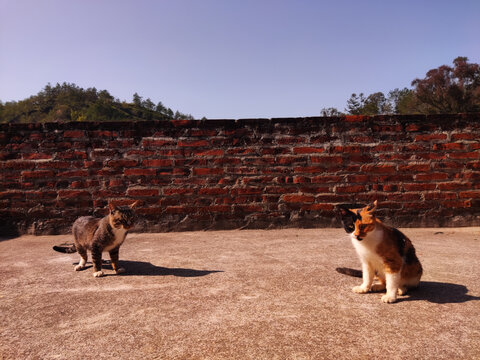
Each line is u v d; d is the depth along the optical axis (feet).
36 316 7.94
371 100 163.84
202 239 16.99
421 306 8.22
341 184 18.90
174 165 18.86
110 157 18.67
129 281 10.57
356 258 12.98
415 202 18.79
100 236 11.03
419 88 204.54
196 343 6.50
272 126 18.99
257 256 13.46
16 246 16.17
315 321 7.43
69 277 11.16
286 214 18.98
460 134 18.81
